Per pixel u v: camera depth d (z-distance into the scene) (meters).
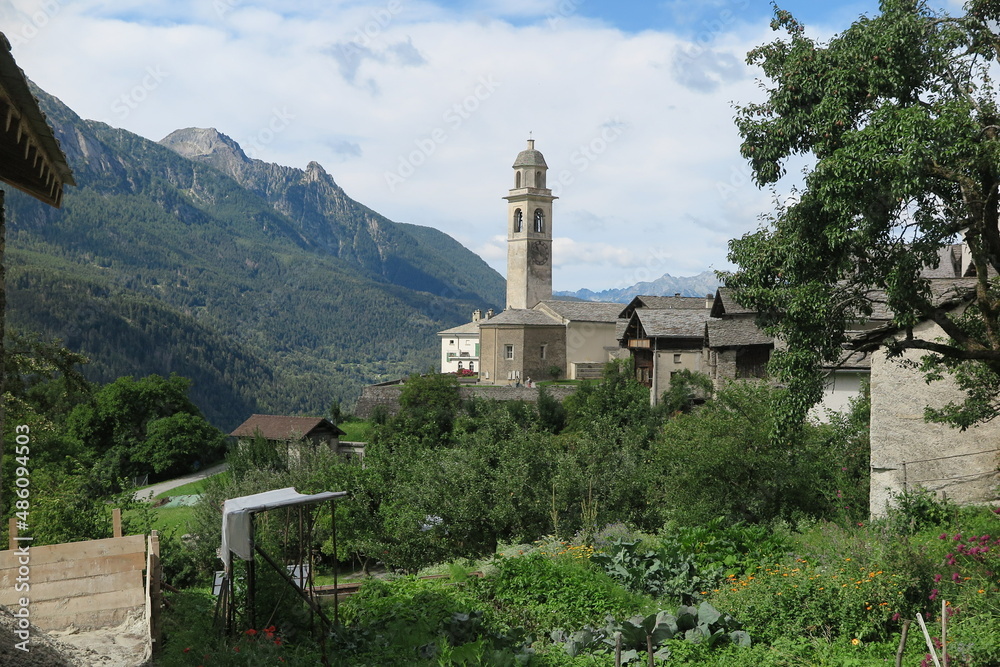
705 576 15.31
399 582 16.81
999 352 13.80
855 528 18.22
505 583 15.32
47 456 33.31
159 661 10.52
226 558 11.53
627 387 51.97
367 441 58.69
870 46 13.33
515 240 104.31
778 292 14.58
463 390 66.31
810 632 12.16
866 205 12.80
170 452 66.25
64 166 10.34
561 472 25.20
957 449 19.17
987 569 12.88
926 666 9.89
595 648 12.30
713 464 22.92
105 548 12.04
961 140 11.95
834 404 30.23
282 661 10.56
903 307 13.71
